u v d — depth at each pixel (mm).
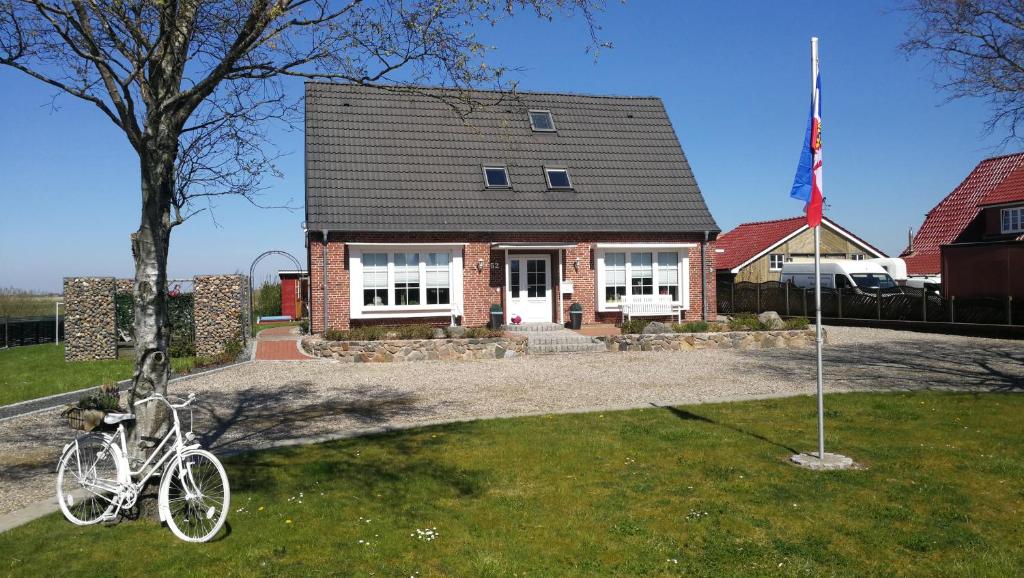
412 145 22172
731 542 5230
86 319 17656
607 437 8219
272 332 24453
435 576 4738
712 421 9047
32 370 15703
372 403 11016
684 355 16438
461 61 7285
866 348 17297
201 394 11930
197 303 17938
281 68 6758
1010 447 7605
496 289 21125
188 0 5988
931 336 19969
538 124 24141
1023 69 12180
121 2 5750
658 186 23312
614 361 15578
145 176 5969
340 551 5094
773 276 34844
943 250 22578
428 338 16516
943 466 6938
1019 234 25844
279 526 5547
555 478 6723
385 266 20250
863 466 7008
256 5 6055
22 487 6801
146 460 5859
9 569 4793
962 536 5281
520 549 5137
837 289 24406
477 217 20891
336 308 19703
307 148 21188
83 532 5504
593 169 23297
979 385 11633
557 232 21250
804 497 6109
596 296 21906
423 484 6562
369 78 7172
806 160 7270
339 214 19828
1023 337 18578
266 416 10078
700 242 22812
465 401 11055
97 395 7305
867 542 5215
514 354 16688
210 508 5406
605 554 5066
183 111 6152
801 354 16359
